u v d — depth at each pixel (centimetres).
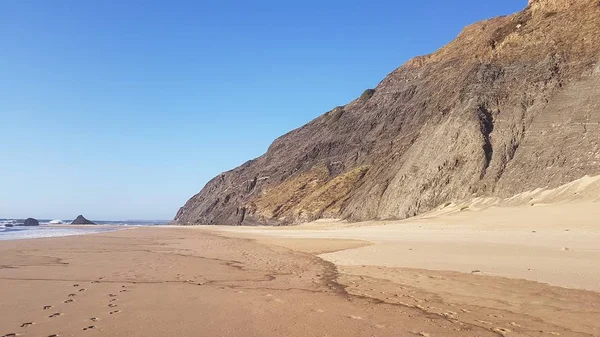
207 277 1421
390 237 2878
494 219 3161
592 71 4047
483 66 5262
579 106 3847
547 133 3931
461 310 938
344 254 2059
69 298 1052
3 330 774
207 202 11356
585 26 4612
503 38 5466
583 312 891
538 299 1007
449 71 6938
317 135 9550
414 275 1392
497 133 4378
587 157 3400
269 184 9188
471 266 1509
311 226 5588
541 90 4369
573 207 2900
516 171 3869
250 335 756
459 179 4300
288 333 768
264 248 2572
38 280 1329
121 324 818
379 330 791
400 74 8556
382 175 5916
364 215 5378
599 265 1403
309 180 8069
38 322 827
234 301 1031
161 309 941
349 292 1153
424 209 4441
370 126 8125
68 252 2303
